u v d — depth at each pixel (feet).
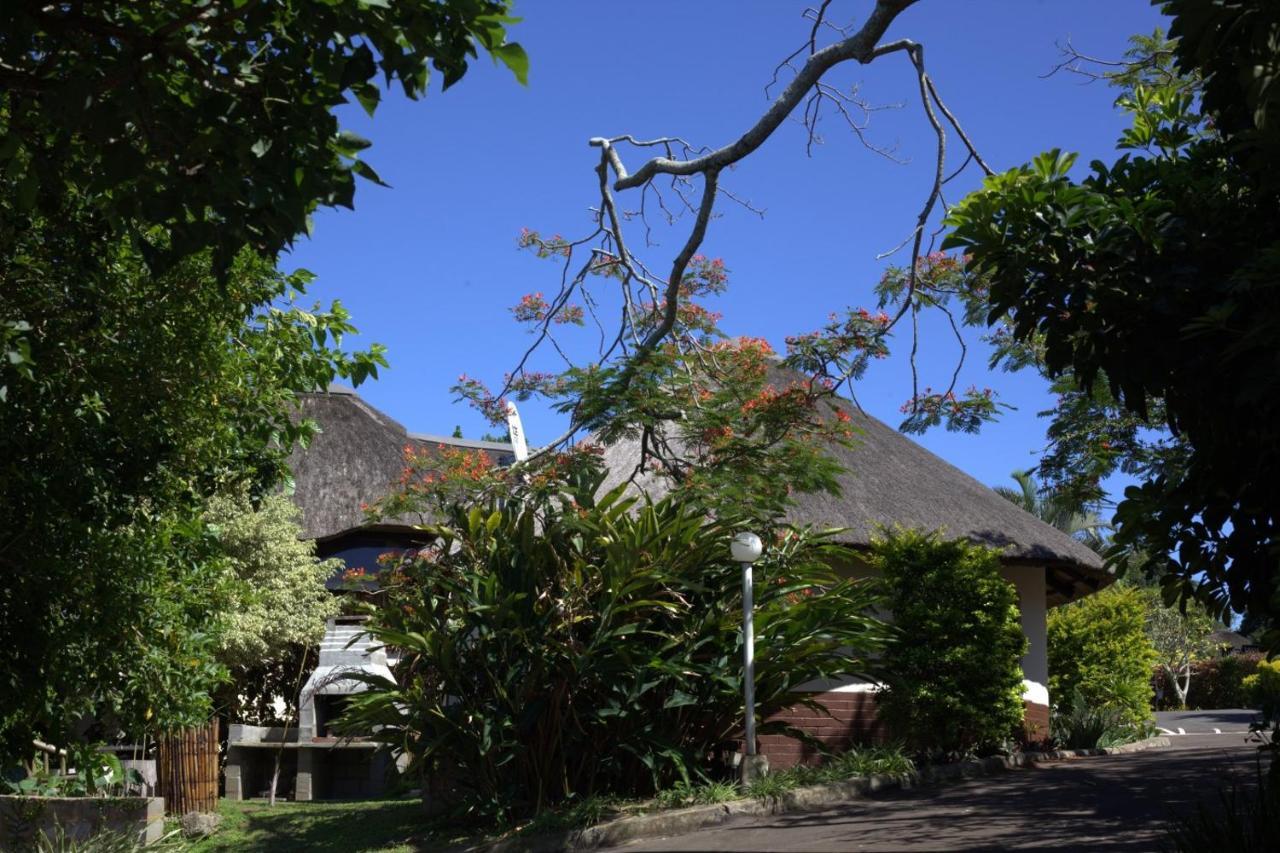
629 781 40.75
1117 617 70.33
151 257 17.62
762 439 41.39
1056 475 54.80
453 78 17.74
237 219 17.52
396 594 41.86
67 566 27.22
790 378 55.11
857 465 59.57
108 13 18.88
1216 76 19.45
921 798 39.01
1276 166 17.43
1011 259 19.88
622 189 32.01
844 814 36.37
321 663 58.70
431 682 39.60
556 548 40.47
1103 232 19.45
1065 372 48.24
